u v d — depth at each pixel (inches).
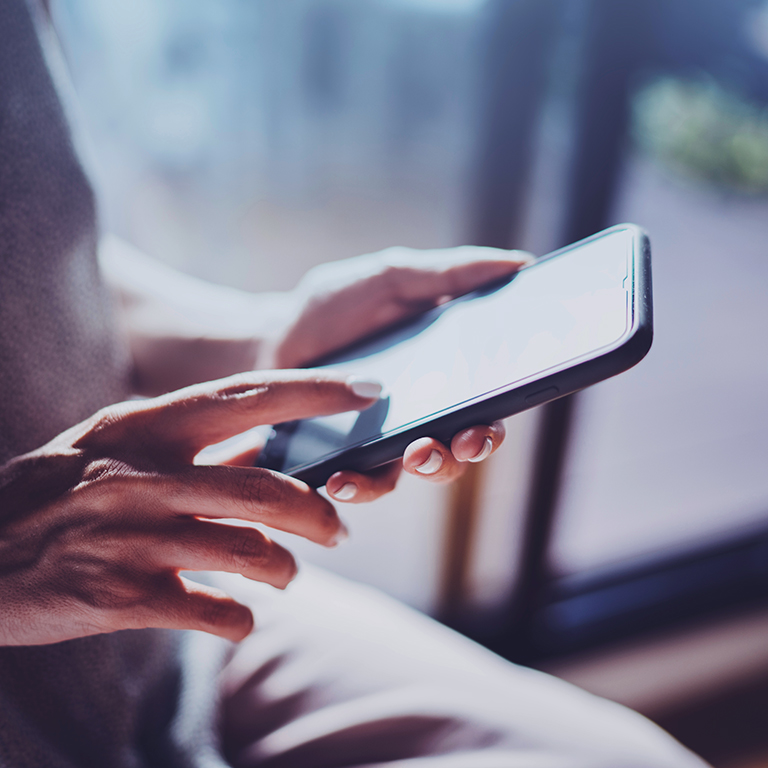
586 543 48.0
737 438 63.2
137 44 53.9
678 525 50.7
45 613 11.1
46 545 10.8
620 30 28.2
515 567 40.3
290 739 17.8
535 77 28.8
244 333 20.6
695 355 78.3
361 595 23.0
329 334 19.1
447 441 12.9
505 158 30.4
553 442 36.7
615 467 57.8
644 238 14.0
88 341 16.3
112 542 10.6
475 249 18.2
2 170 13.6
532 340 13.4
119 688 15.5
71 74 19.9
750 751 36.4
